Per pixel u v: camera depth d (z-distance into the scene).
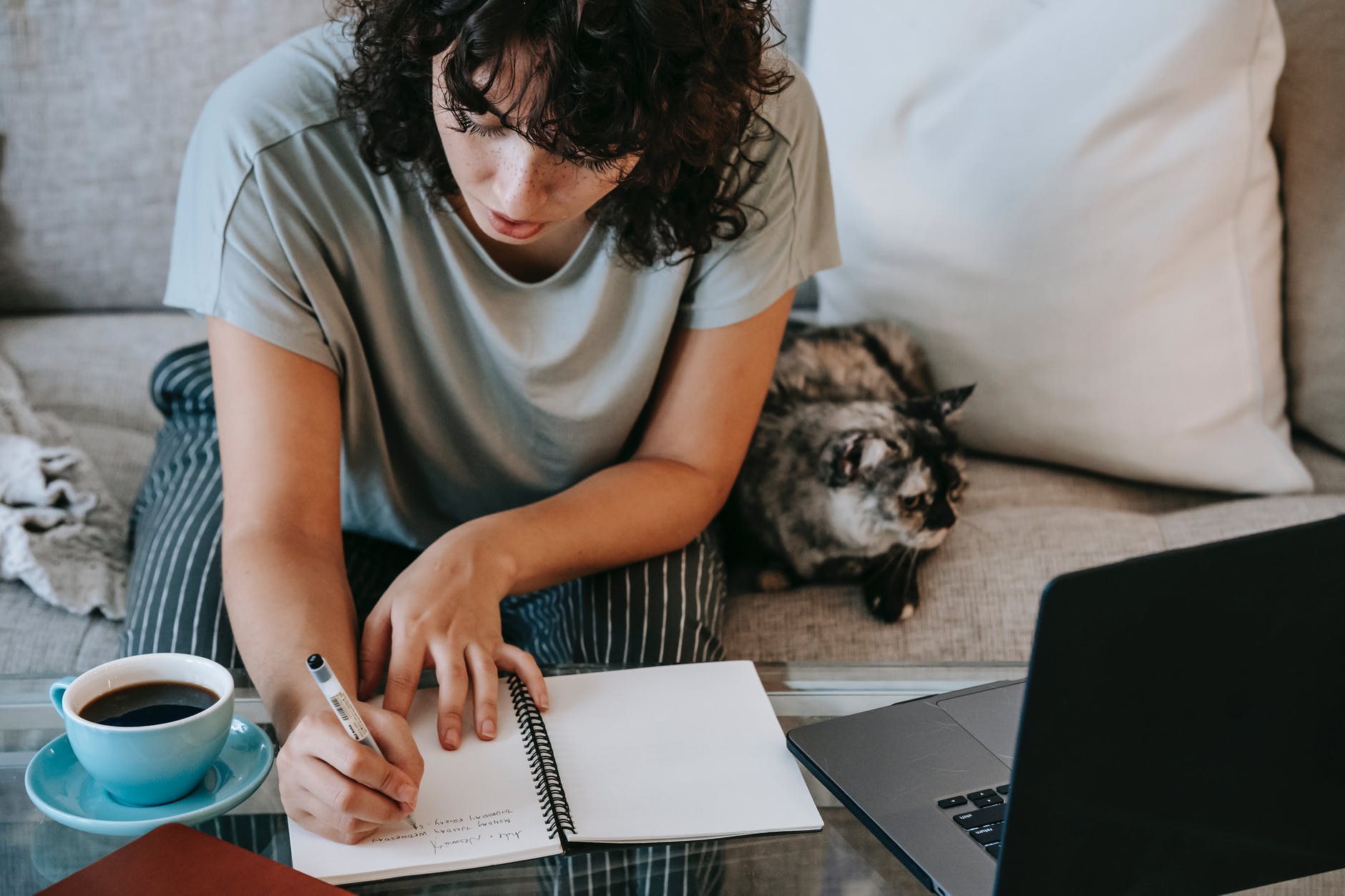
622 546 1.02
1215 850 0.61
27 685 0.85
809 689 0.88
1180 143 1.35
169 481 1.20
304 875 0.61
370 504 1.14
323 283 0.97
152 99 1.61
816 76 1.55
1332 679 0.59
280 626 0.82
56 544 1.20
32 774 0.69
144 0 1.58
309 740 0.68
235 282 0.94
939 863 0.67
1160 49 1.34
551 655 1.12
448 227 0.99
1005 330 1.43
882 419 1.32
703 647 1.08
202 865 0.61
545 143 0.74
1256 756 0.60
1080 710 0.55
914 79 1.44
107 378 1.55
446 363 1.05
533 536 0.95
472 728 0.78
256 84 0.97
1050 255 1.39
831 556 1.29
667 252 0.99
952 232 1.43
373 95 0.90
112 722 0.67
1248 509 1.37
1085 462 1.46
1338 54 1.44
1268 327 1.45
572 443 1.10
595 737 0.78
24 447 1.28
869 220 1.47
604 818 0.71
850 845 0.71
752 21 0.83
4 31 1.57
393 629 0.83
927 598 1.28
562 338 1.04
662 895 0.68
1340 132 1.44
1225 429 1.41
